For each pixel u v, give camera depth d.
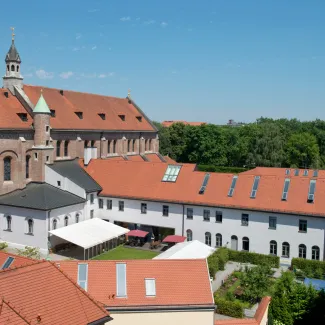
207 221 64.12
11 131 66.06
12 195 66.00
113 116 94.25
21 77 74.06
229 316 41.00
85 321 22.30
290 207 58.78
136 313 30.11
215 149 138.38
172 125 155.12
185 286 31.75
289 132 164.88
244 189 63.56
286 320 35.84
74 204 66.06
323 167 138.12
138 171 73.62
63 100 83.19
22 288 22.55
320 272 52.28
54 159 74.06
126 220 70.25
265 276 46.88
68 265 32.41
